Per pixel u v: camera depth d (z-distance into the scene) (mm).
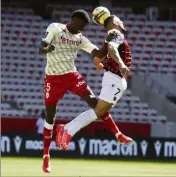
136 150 56875
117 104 71875
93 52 25188
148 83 74500
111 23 25094
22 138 55625
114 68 24953
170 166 50312
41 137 55688
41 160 52000
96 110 24859
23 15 80500
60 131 24562
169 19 85312
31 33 78750
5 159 52375
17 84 73250
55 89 25312
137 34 80625
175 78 74938
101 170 43781
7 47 76688
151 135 67688
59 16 81938
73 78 25250
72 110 70688
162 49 79438
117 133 25484
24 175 36406
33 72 74875
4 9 80688
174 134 68062
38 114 70375
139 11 86062
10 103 71000
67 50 25016
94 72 75438
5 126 64625
